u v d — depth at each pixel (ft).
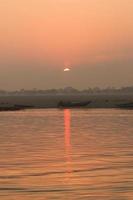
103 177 142.61
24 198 114.21
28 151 215.51
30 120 524.93
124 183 132.67
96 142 261.03
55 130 365.81
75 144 249.55
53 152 211.00
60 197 115.24
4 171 154.81
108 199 112.78
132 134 320.70
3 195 117.70
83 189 124.67
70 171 154.61
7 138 290.35
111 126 411.95
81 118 564.71
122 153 205.67
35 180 138.00
